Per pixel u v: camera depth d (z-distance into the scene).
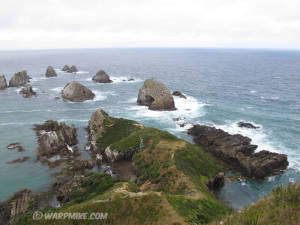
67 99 112.88
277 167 54.31
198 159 52.41
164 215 30.61
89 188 43.94
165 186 44.06
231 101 113.19
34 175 52.00
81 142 69.31
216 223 21.05
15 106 102.56
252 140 68.81
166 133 64.56
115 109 100.62
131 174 53.66
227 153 58.12
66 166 55.78
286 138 70.44
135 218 30.62
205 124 82.31
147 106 104.62
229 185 49.81
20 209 40.69
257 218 16.31
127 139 62.22
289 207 16.95
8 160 57.72
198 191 40.53
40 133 73.88
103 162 59.22
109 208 32.09
